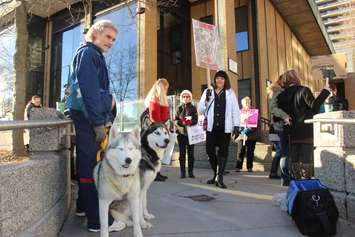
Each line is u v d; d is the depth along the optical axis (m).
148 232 3.89
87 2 13.47
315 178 4.78
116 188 3.44
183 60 16.66
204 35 8.91
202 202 5.32
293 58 21.91
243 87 15.89
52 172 3.48
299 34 22.73
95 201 3.88
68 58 19.27
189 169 8.00
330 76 18.08
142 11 13.21
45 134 3.83
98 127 3.71
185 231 3.92
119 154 3.34
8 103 16.48
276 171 7.84
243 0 16.20
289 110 6.00
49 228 3.30
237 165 9.47
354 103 24.42
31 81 19.95
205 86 16.30
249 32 15.96
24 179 2.62
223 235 3.79
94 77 3.69
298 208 3.92
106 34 3.98
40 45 20.41
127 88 13.83
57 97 19.70
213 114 6.61
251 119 9.35
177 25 16.59
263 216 4.51
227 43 11.85
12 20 12.99
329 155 4.49
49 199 3.35
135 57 13.56
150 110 6.34
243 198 5.59
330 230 3.71
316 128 4.76
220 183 6.57
